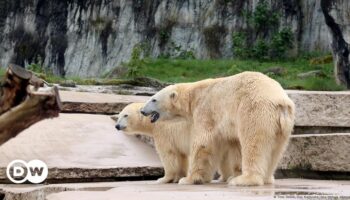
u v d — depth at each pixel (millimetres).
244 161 10383
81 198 8531
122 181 12914
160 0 41406
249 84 10664
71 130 15016
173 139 12312
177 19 41344
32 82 7398
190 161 11484
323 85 29766
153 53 41219
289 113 10430
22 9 41688
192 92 11844
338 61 30344
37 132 14703
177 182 12398
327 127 13852
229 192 9148
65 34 41594
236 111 10656
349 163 12484
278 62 38438
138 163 13523
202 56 41000
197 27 41281
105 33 41438
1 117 7359
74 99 16859
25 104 7371
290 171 13195
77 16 41562
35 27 41625
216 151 11281
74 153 13875
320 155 12797
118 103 16781
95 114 16547
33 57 41594
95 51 41469
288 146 13148
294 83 29594
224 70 35281
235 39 39906
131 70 30469
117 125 13117
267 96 10367
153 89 23234
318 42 39750
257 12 40250
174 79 32438
